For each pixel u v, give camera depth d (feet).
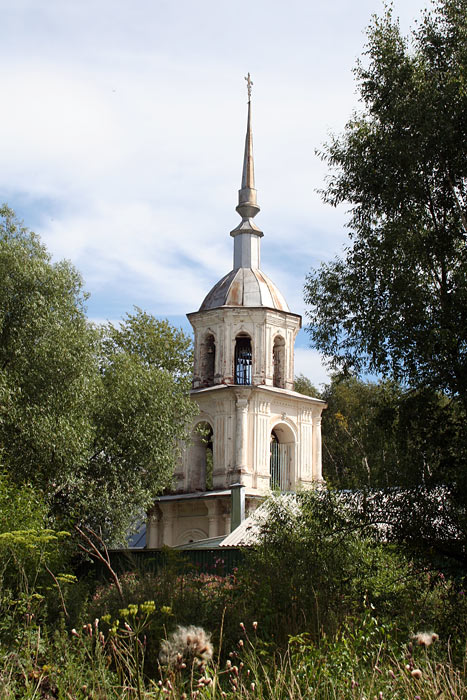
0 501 48.32
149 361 136.87
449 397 49.65
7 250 71.92
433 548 47.96
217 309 107.96
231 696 26.30
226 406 104.17
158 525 107.55
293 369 111.04
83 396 73.26
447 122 48.32
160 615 38.24
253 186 118.11
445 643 37.37
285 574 44.86
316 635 35.37
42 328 70.95
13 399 67.31
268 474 103.24
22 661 29.55
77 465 72.08
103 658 28.55
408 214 50.39
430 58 52.49
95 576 79.10
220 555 75.20
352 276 50.24
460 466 46.50
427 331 46.88
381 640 34.78
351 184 52.90
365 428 53.62
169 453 87.66
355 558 50.39
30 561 41.70
